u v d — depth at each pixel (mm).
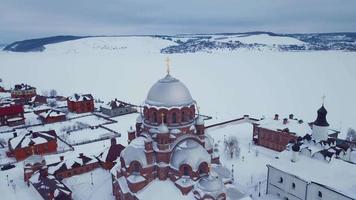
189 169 57188
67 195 64938
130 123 128375
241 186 69125
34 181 72312
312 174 63312
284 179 66438
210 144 66625
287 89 198375
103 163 81500
